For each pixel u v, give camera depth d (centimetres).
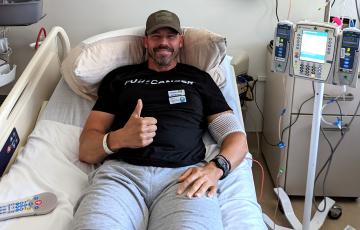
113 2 238
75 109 186
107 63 183
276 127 225
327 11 189
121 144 152
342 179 218
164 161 152
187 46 188
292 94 202
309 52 158
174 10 240
